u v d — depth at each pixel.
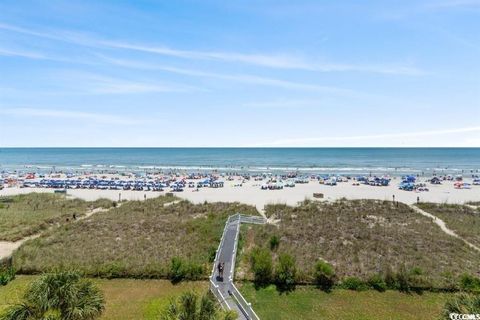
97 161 183.12
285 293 24.73
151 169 134.38
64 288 13.06
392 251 32.25
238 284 25.92
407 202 60.28
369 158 193.12
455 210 51.00
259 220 44.81
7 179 93.88
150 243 34.28
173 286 25.78
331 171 123.56
